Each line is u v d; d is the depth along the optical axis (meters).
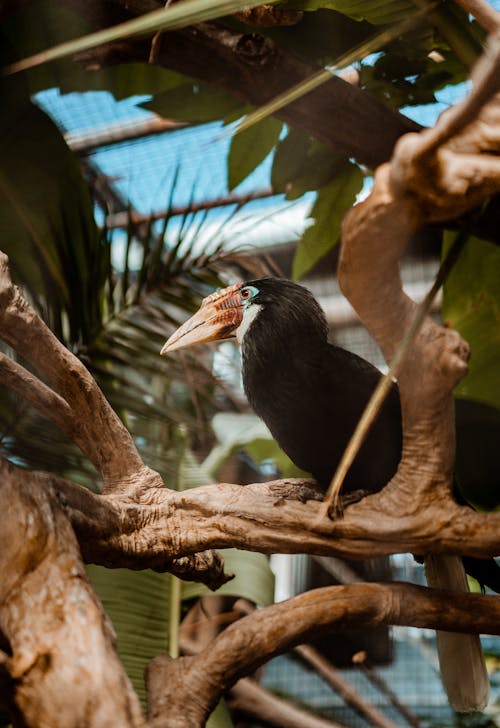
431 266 4.96
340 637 5.50
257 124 3.24
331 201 3.37
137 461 2.16
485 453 3.19
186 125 3.96
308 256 3.50
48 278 3.29
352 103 2.46
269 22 2.26
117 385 3.67
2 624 1.59
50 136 3.24
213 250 3.59
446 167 1.38
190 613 4.41
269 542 2.09
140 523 2.06
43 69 3.34
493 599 2.08
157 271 3.44
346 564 5.33
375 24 2.63
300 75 2.42
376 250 1.58
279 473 6.14
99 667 1.49
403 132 2.51
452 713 5.08
